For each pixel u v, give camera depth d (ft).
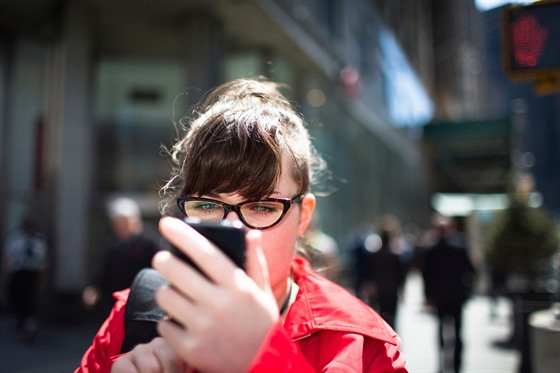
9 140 26.99
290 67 35.53
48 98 26.58
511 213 21.25
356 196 52.65
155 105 34.32
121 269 13.88
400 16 50.88
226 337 1.36
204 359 1.36
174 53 31.81
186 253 1.42
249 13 26.89
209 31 26.35
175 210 3.31
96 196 31.78
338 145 46.68
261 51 31.40
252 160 2.59
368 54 58.13
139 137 33.71
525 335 13.83
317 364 2.59
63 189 24.57
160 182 3.92
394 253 18.65
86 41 25.79
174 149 3.53
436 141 38.11
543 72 7.12
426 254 16.49
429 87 47.65
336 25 44.21
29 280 20.20
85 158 25.55
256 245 1.53
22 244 20.58
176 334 1.41
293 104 3.55
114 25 27.66
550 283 21.18
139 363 1.75
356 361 2.43
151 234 14.40
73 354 17.25
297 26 31.42
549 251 20.52
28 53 28.27
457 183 40.24
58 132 24.84
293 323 2.73
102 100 32.78
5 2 24.89
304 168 2.97
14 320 23.54
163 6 25.81
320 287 2.92
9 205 26.61
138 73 33.78
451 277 15.90
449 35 33.35
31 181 27.30
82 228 25.11
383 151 69.10
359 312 2.74
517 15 7.31
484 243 22.34
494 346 19.86
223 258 1.42
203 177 2.62
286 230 2.72
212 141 2.66
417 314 29.81
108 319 3.28
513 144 37.22
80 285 24.38
